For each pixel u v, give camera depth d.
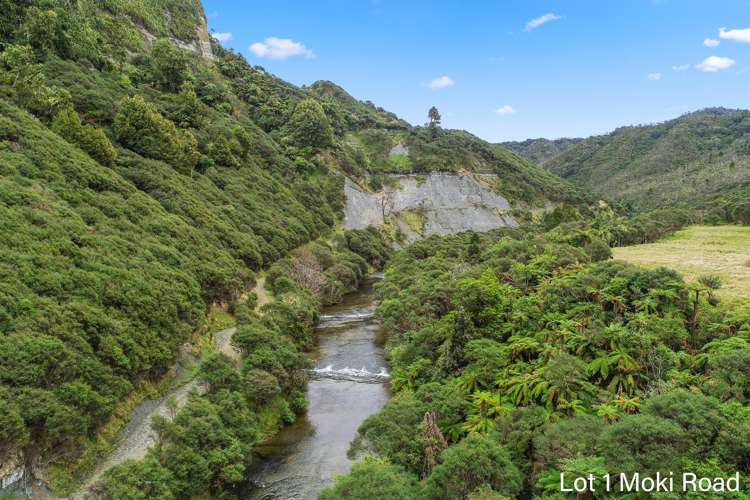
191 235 57.16
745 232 96.38
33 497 23.73
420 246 110.00
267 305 57.69
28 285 31.33
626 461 20.34
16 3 75.31
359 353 56.25
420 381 42.12
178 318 42.34
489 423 30.84
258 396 36.97
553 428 25.44
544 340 40.38
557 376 31.94
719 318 39.66
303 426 39.00
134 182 61.97
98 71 83.06
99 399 28.66
